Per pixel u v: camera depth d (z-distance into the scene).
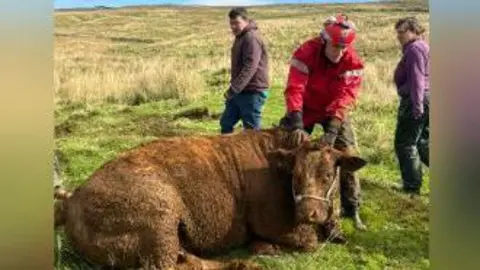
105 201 3.81
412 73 5.17
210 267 3.95
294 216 4.29
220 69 8.55
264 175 4.34
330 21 4.48
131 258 3.82
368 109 7.18
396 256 4.30
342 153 4.19
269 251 4.29
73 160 5.71
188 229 4.09
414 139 5.32
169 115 7.30
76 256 3.98
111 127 6.77
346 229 4.67
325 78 4.58
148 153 4.14
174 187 4.03
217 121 7.21
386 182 5.59
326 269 4.08
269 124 6.57
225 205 4.20
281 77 7.97
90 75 8.03
